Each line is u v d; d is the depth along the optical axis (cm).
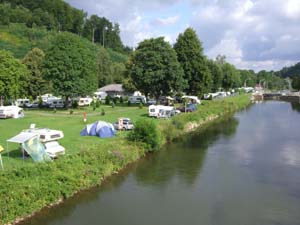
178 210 2853
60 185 2966
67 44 8412
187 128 6725
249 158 4578
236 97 15188
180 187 3394
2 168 3062
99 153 3756
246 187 3438
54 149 3594
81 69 8575
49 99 9769
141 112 8025
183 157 4559
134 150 4353
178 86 9288
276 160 4491
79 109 8669
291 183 3578
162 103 9788
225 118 9056
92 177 3325
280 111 11231
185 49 10262
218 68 14362
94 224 2561
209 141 5712
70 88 8388
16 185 2673
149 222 2625
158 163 4231
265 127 7400
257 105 14150
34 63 10725
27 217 2586
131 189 3297
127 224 2580
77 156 3541
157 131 4906
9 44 17888
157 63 9062
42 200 2741
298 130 6962
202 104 10175
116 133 5209
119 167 3859
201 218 2719
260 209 2912
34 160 3366
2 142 4356
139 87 9444
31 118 6812
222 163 4306
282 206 2981
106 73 16150
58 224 2530
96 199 3022
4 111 6662
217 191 3309
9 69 8144
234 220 2698
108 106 9612
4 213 2431
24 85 9506
